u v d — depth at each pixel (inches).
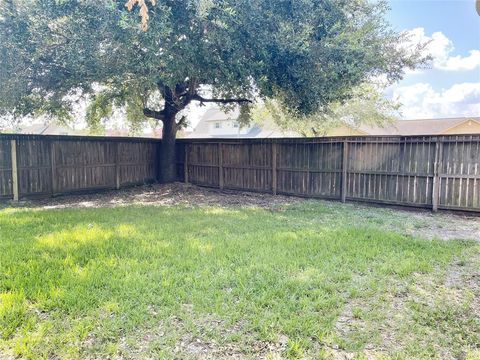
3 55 249.8
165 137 421.7
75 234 184.4
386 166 288.5
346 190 312.0
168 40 248.7
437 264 144.6
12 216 235.3
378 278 128.6
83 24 237.9
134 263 138.9
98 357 82.0
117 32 232.8
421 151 270.8
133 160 406.3
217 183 399.9
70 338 88.4
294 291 115.7
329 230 199.0
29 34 246.8
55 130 735.1
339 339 89.7
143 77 269.9
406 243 174.1
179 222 217.5
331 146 318.7
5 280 120.9
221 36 254.1
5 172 305.4
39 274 127.0
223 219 228.2
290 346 86.5
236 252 154.5
